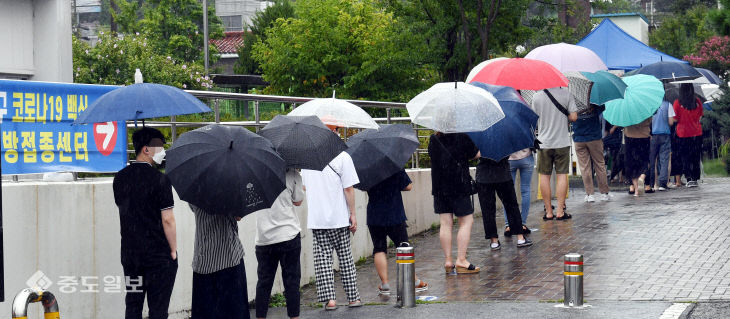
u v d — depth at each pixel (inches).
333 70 1433.3
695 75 641.6
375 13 1422.2
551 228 477.4
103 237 301.7
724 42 1654.8
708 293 310.5
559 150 496.4
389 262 448.8
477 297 334.6
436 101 359.6
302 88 1467.8
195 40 2201.0
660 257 379.2
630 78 573.9
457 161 376.5
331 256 333.1
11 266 271.0
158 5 2218.3
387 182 345.7
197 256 269.0
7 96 277.9
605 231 453.1
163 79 1413.6
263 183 250.1
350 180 327.0
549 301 316.5
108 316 303.0
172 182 248.5
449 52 1169.4
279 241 297.3
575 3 1250.0
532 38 1222.3
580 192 677.9
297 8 1477.6
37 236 279.3
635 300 307.1
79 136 300.0
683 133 645.3
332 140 293.1
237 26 3004.4
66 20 469.4
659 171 649.0
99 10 3043.8
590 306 301.4
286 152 287.1
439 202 384.8
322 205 326.0
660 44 2197.3
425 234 526.6
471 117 356.2
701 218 473.4
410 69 1315.2
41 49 464.8
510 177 426.6
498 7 1082.1
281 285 393.1
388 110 513.3
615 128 629.9
